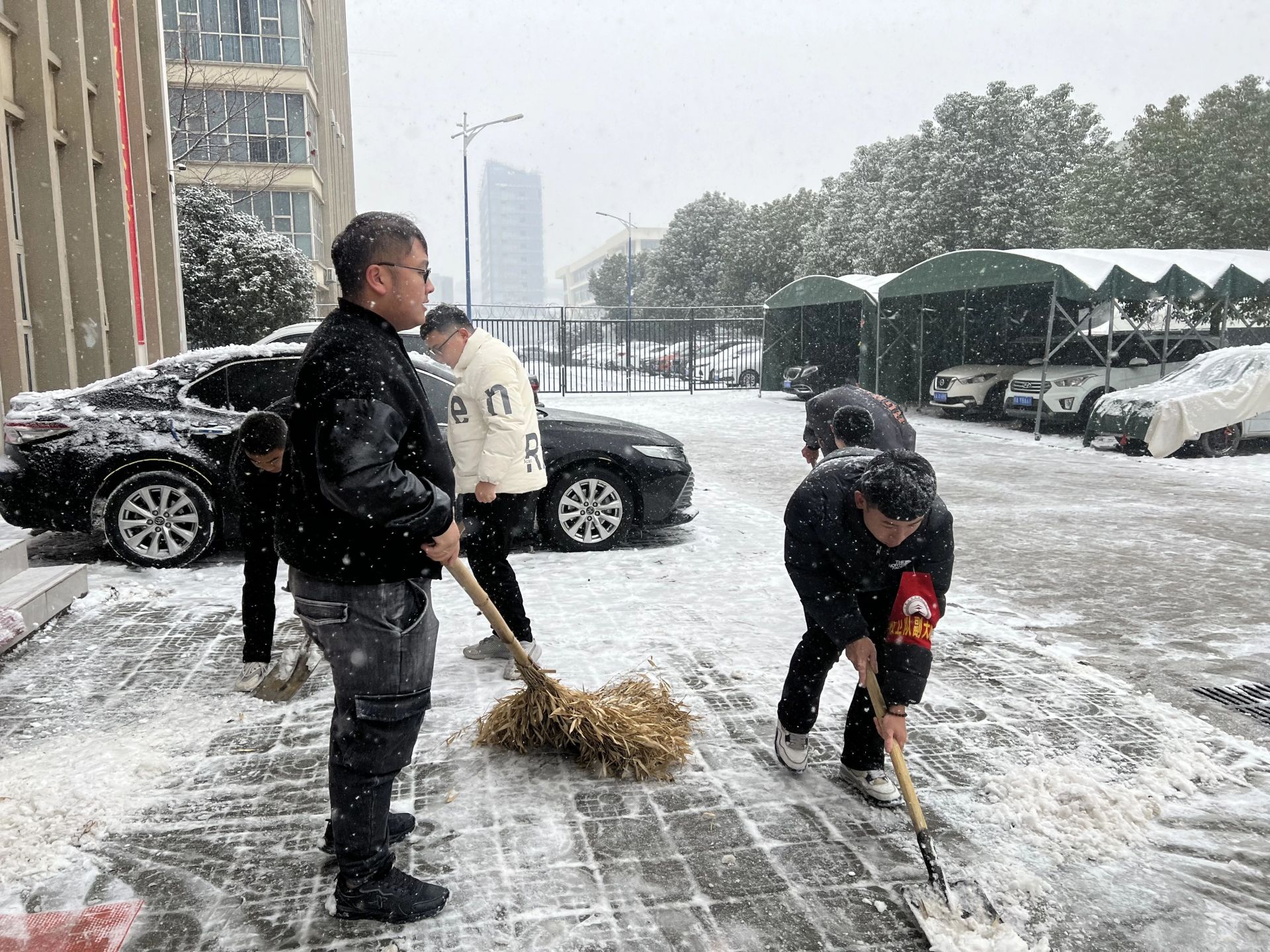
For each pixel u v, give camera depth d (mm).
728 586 5707
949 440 14859
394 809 2908
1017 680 4094
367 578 2146
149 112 14492
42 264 9922
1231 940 2279
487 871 2561
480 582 4078
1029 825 2818
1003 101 30234
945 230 30875
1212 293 14734
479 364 3977
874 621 2984
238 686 3867
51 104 10172
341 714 2244
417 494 2066
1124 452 13094
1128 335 16391
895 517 2377
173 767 3178
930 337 20969
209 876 2525
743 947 2242
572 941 2260
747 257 46156
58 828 2744
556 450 6586
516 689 3920
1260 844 2736
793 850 2676
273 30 28688
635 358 32219
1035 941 2277
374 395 2020
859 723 2939
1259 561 6566
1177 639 4770
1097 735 3496
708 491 9617
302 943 2240
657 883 2510
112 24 11633
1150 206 21562
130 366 12102
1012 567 6367
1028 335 19375
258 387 6184
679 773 3170
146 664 4195
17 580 4746
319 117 36156
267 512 3721
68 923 2311
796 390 22875
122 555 5898
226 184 27938
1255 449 13469
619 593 5523
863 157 39000
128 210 12133
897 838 2746
